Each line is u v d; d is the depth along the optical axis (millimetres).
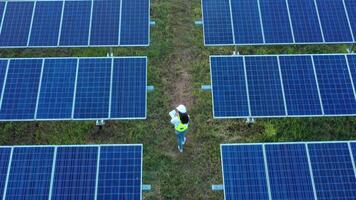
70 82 16562
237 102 16234
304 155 14781
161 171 16875
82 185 14328
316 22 18469
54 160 14703
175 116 15961
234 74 16750
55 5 18875
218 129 17891
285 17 18562
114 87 16500
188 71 19531
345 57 17141
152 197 16266
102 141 17609
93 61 17000
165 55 19984
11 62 16922
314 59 17094
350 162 14625
